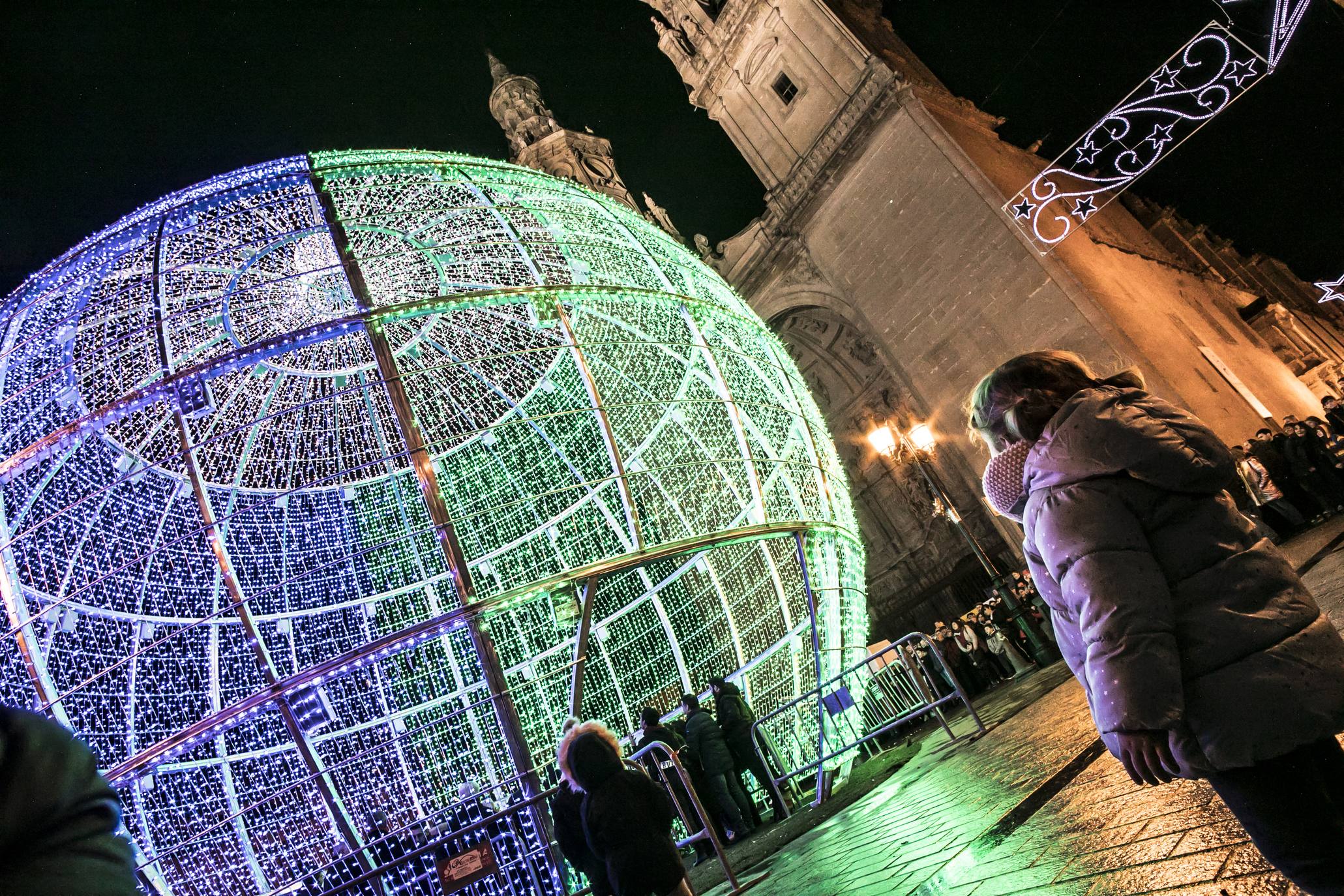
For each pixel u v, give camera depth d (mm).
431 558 9977
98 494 6453
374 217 7672
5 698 6230
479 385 10359
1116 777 3865
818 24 27906
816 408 10461
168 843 6645
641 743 8641
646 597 9727
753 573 10344
